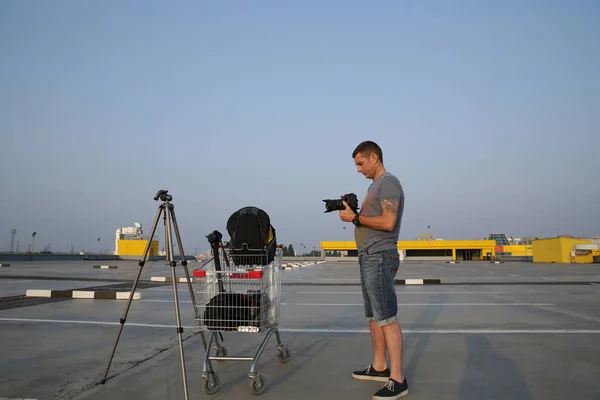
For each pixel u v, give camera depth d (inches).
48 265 1089.4
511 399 129.9
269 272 156.3
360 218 144.2
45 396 134.2
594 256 1596.9
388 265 142.4
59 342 207.9
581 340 209.6
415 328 243.6
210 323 145.6
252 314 144.8
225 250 158.1
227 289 150.9
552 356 179.2
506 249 2586.1
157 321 266.1
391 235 145.1
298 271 970.7
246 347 200.8
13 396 134.1
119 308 320.5
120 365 169.0
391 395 129.9
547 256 1739.7
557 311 305.6
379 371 152.0
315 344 207.5
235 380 151.6
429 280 542.0
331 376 156.2
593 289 467.5
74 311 304.5
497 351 188.7
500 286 510.9
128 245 1763.0
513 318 276.1
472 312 303.0
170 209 149.1
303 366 169.2
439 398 131.2
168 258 145.4
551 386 141.4
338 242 2437.3
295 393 137.9
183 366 132.1
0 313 294.8
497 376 152.6
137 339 215.2
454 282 572.1
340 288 500.1
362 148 156.2
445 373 156.8
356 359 179.6
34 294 382.3
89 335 224.2
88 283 530.9
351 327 251.0
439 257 2549.2
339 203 149.3
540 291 448.1
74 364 169.9
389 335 138.0
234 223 153.4
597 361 171.3
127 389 141.0
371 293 142.2
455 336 221.3
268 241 156.1
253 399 132.4
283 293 442.6
